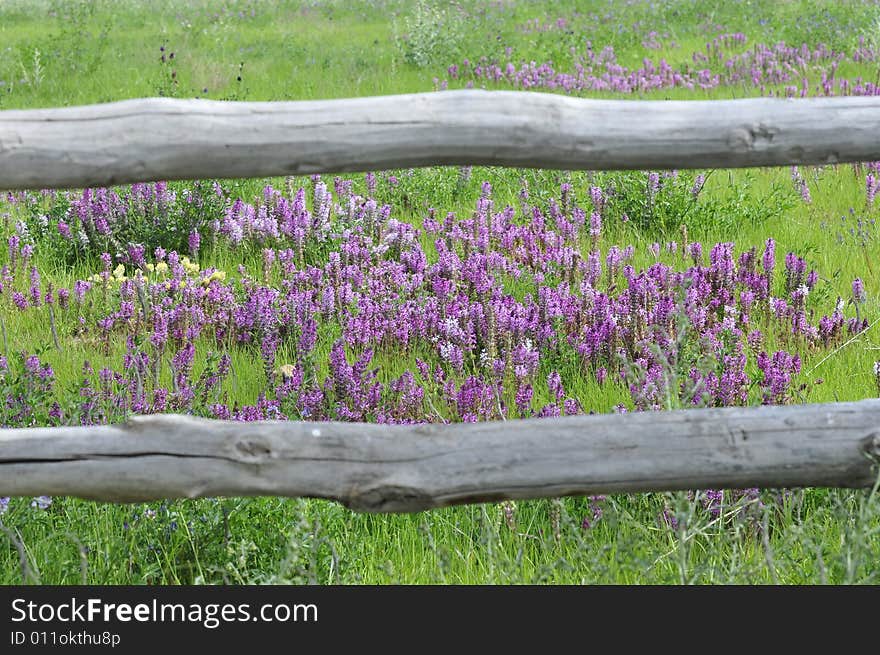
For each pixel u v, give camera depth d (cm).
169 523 588
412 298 1023
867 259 1136
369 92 2350
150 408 740
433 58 2678
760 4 3553
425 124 396
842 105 405
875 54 2544
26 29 3488
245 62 2702
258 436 413
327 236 1204
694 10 3547
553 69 2459
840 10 3170
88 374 827
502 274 1103
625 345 880
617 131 401
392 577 570
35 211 1246
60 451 414
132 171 390
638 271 1149
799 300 964
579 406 743
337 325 954
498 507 616
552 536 607
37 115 388
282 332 960
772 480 412
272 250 1121
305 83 2430
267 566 570
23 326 977
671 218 1302
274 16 3888
